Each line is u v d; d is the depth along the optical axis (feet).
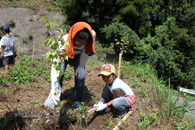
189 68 32.86
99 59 29.17
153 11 37.76
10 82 14.92
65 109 10.48
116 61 27.25
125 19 34.37
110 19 34.14
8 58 18.90
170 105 12.32
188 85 31.96
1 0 34.14
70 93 13.46
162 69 28.76
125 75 18.94
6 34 18.60
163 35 31.94
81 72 10.30
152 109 12.34
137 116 11.16
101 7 33.94
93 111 10.07
